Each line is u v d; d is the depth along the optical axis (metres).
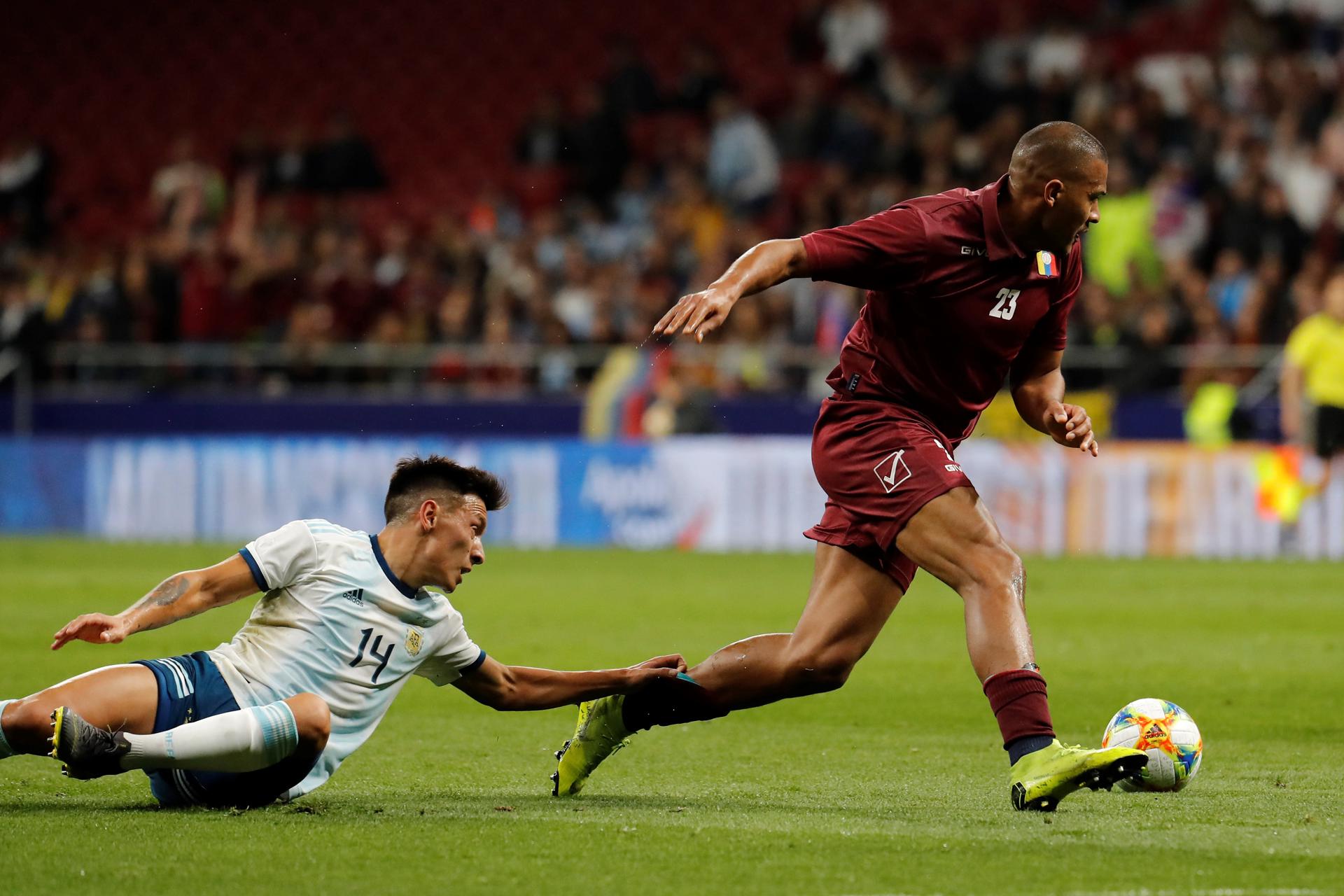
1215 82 76.38
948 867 14.51
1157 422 60.94
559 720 25.47
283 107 96.50
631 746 22.84
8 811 17.02
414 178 92.69
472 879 14.05
